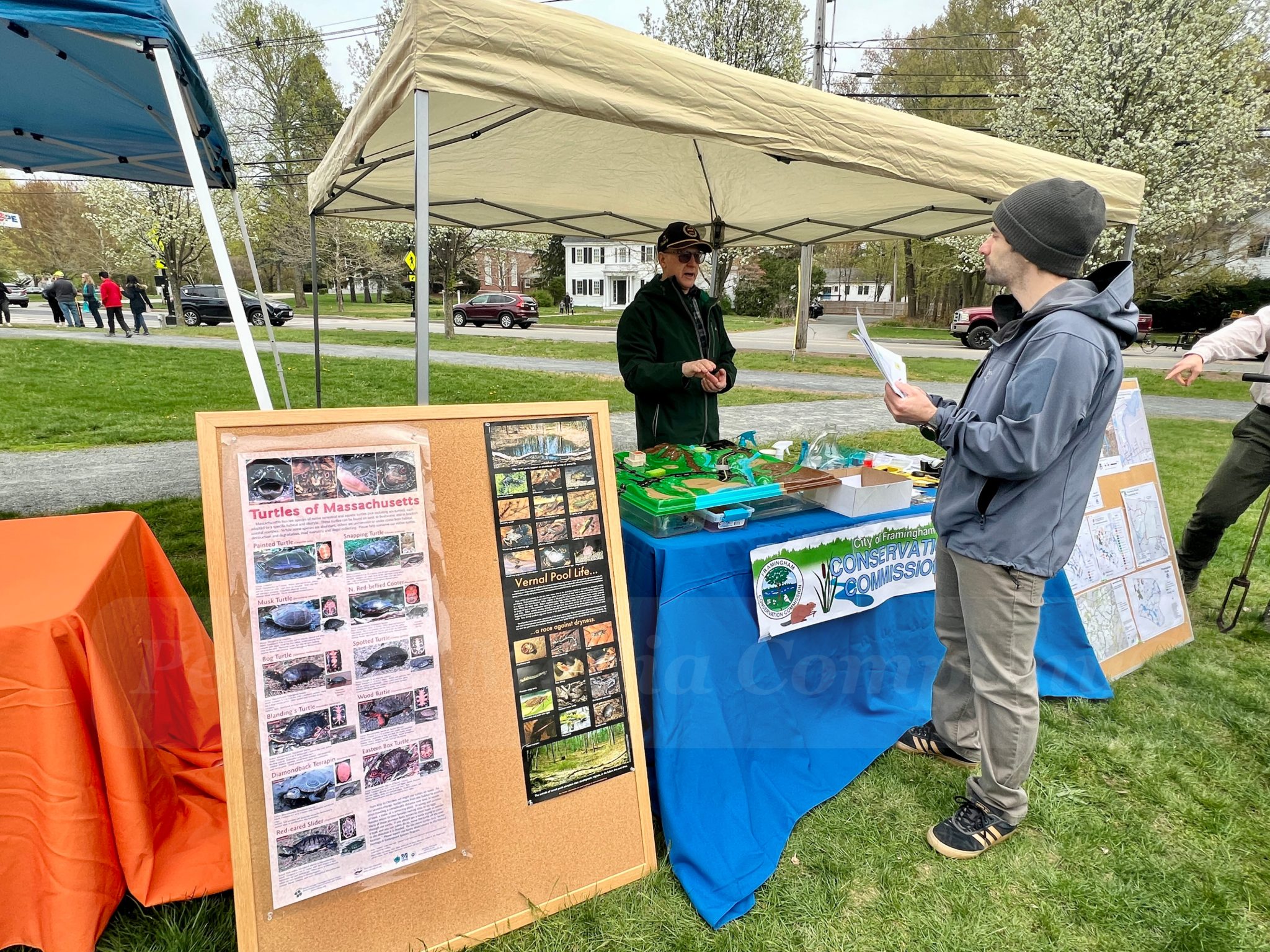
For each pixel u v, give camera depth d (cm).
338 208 454
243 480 120
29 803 129
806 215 418
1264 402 284
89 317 2292
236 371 1032
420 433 136
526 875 147
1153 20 1423
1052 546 155
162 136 369
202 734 183
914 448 665
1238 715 246
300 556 124
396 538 133
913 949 152
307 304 3297
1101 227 148
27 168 443
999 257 159
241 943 118
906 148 219
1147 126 1462
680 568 165
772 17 1741
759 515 192
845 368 1331
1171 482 568
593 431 158
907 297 3359
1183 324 2383
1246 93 1453
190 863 151
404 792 133
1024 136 1583
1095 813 196
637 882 160
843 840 183
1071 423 142
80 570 146
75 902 130
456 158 330
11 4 151
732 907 156
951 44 2497
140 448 595
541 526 149
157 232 1969
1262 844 187
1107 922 161
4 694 124
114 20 161
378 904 131
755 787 184
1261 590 361
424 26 151
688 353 287
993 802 179
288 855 123
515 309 2359
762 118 190
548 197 408
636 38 175
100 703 133
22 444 598
